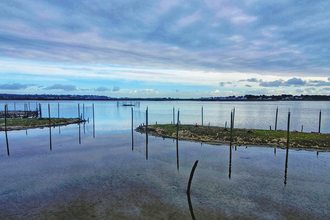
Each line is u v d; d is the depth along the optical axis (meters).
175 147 26.41
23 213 11.17
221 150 24.62
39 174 16.80
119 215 11.04
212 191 13.93
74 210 11.50
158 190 14.05
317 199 12.90
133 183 15.16
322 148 24.02
